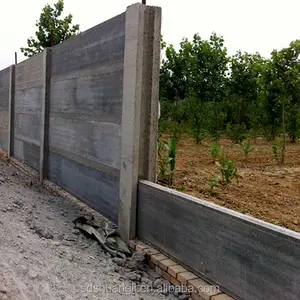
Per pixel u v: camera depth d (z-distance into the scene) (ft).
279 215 16.55
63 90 19.04
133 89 12.26
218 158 31.32
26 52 53.78
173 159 20.49
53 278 9.34
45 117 21.47
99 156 15.21
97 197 15.70
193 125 43.70
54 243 12.07
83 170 16.99
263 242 7.89
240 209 17.11
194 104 46.16
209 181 22.43
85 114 16.42
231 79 62.13
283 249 7.43
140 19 11.94
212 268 9.46
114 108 13.84
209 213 9.49
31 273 9.14
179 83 64.64
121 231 13.21
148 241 12.25
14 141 30.14
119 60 13.39
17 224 12.98
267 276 7.82
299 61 30.48
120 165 13.43
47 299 8.23
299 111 40.37
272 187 21.85
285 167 28.40
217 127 44.62
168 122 48.44
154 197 11.83
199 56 66.64
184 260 10.52
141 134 12.50
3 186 18.97
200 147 39.99
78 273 10.10
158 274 11.03
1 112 34.88
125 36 12.71
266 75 31.83
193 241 10.12
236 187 21.43
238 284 8.63
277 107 40.68
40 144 22.50
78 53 17.04
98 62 15.06
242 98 55.72
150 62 12.31
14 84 29.73
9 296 7.79
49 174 21.74
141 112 12.39
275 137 45.57
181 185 20.93
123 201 13.07
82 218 14.48
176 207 10.80
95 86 15.37
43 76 21.34
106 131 14.51
